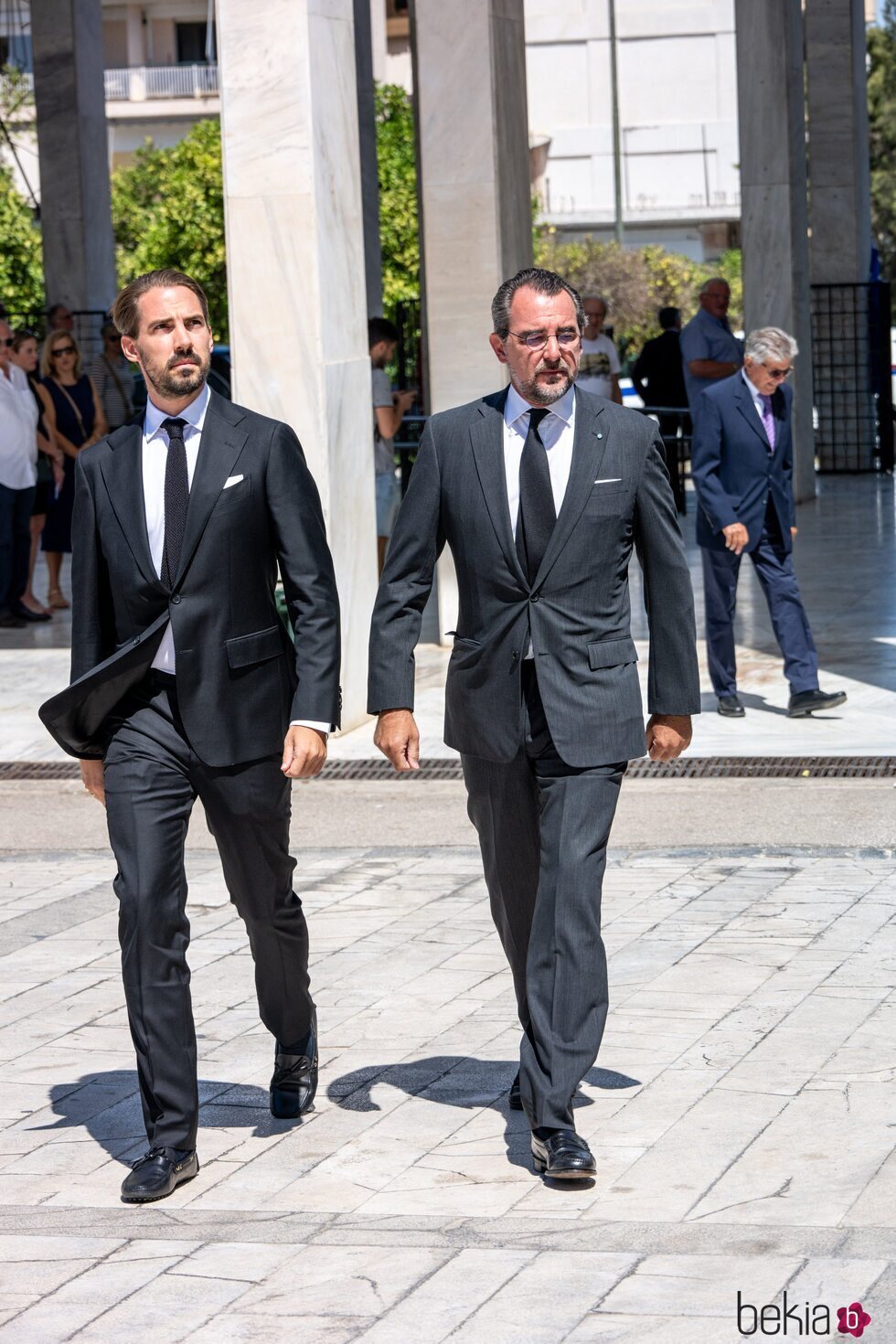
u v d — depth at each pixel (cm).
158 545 416
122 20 5847
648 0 6275
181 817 421
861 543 1511
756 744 854
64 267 2034
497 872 434
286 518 420
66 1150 445
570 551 409
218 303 3631
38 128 2014
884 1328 310
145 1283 354
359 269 927
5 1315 343
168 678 419
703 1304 325
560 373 404
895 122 5566
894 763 809
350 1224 386
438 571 1166
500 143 1094
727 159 6262
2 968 595
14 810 815
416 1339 320
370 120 1802
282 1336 326
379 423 1253
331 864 707
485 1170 416
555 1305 329
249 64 873
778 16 1688
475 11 1079
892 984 532
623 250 5084
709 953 570
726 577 900
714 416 885
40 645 1199
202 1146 441
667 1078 465
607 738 409
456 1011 532
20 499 1267
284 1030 457
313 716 415
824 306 2061
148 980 414
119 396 1470
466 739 423
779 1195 389
